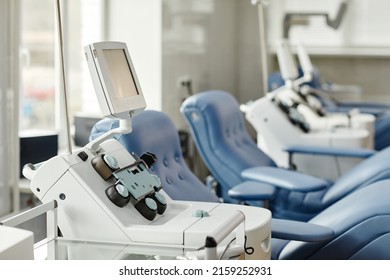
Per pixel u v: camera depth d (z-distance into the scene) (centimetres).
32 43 435
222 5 635
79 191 199
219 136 365
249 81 701
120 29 477
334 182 396
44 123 445
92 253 190
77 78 473
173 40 500
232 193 314
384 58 732
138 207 204
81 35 473
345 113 536
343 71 744
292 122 446
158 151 264
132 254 186
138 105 210
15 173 356
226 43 653
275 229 233
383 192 259
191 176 283
